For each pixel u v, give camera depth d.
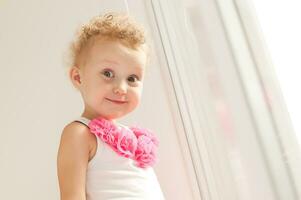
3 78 0.89
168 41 0.89
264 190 0.78
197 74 0.87
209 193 0.82
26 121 0.87
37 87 0.89
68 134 0.59
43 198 0.84
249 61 0.81
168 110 0.87
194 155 0.84
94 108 0.63
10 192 0.84
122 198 0.58
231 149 0.82
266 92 0.78
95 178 0.59
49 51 0.91
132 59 0.62
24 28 0.92
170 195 0.83
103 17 0.67
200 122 0.85
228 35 0.83
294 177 0.75
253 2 0.80
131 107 0.63
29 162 0.85
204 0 0.87
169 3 0.91
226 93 0.83
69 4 0.93
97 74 0.60
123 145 0.62
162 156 0.84
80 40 0.64
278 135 0.77
